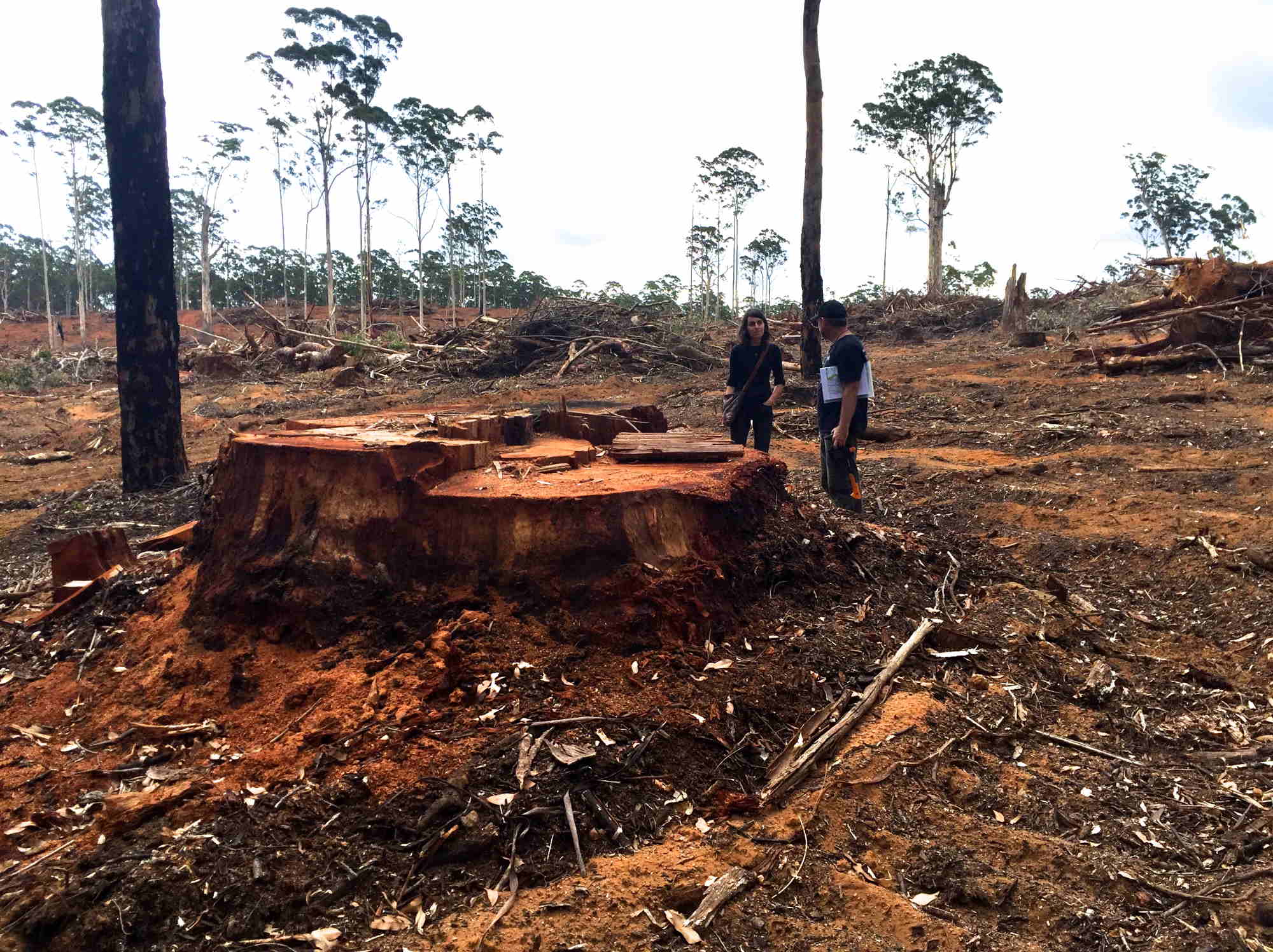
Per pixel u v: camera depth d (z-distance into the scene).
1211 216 50.41
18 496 10.27
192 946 2.37
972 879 2.69
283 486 3.89
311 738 3.08
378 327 48.62
